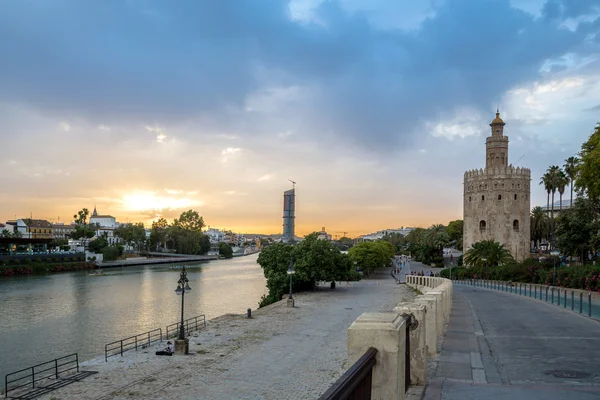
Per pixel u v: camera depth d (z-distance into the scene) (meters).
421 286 65.69
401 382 6.65
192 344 35.31
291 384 25.00
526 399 8.96
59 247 161.75
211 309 65.06
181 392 23.94
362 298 64.88
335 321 45.47
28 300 71.06
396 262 154.75
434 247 133.00
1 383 30.02
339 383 4.46
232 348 33.75
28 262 125.31
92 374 27.56
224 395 23.38
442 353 13.73
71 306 65.38
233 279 112.75
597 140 37.06
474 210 94.81
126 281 104.12
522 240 92.00
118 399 23.12
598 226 55.62
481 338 16.45
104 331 48.22
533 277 56.75
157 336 43.88
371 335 6.27
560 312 24.61
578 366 11.96
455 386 9.84
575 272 41.28
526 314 24.02
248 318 47.31
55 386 25.38
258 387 24.56
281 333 39.38
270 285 69.94
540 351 13.95
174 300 73.38
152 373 27.53
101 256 157.88
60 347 41.25
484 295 40.59
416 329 9.94
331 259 71.56
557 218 68.81
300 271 70.12
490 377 10.81
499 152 95.12
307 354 31.69
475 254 80.38
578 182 38.22
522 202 92.69
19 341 43.56
